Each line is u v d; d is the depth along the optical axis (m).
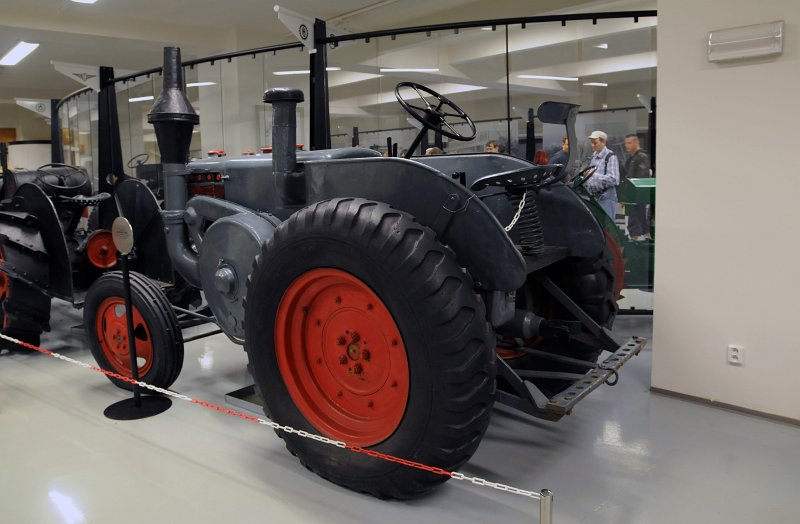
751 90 2.61
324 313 2.17
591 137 5.07
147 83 7.82
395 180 2.07
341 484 2.14
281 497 2.10
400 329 1.88
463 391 1.82
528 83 6.36
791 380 2.64
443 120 2.78
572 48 6.08
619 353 2.51
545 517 1.59
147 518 1.98
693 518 1.95
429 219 2.01
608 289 2.80
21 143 11.55
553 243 2.74
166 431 2.64
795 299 2.60
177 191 2.93
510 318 2.14
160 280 3.71
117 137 5.55
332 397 2.20
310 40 4.61
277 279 2.14
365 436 2.08
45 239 3.62
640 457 2.36
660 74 2.84
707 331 2.84
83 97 8.16
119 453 2.44
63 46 9.59
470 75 6.63
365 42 7.33
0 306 3.80
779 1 2.50
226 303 2.68
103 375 3.39
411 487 1.96
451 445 1.86
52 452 2.45
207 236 2.68
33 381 3.30
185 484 2.20
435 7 8.02
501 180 2.11
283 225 2.13
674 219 2.88
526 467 2.30
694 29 2.72
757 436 2.54
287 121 2.41
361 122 7.32
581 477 2.22
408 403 1.91
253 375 2.29
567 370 2.83
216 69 8.03
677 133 2.82
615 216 4.89
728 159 2.70
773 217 2.62
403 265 1.83
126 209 3.77
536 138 6.28
